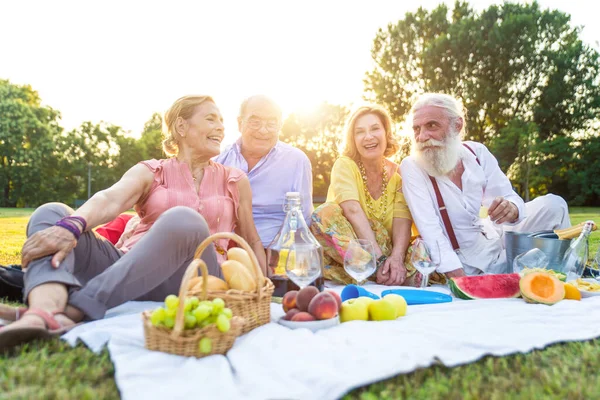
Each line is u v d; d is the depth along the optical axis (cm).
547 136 3541
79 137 5897
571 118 3478
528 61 3381
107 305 239
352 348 202
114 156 6041
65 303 231
